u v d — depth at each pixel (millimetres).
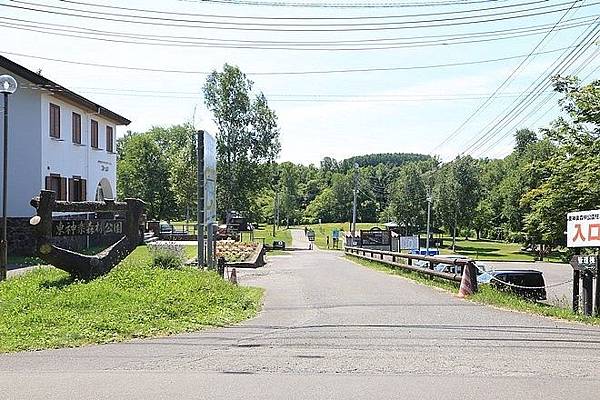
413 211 82062
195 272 19125
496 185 91125
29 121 31828
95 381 8102
